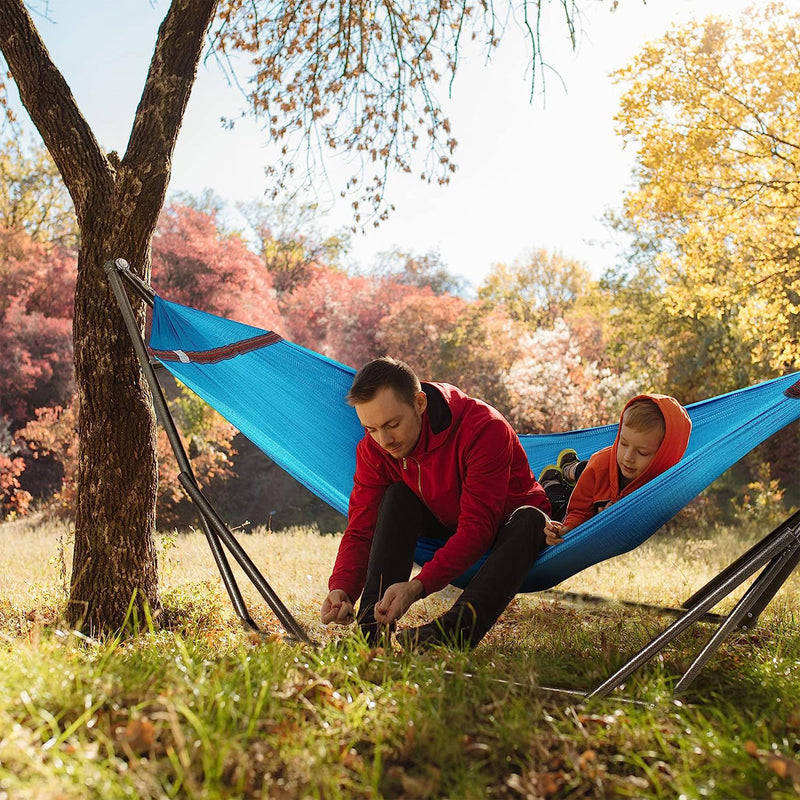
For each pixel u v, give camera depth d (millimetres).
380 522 3275
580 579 7121
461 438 3232
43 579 6422
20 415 22531
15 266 24578
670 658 3279
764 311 11789
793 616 4566
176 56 4879
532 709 2416
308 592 6223
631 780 1985
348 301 29812
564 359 19500
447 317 23547
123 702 2238
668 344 18984
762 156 11508
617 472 4000
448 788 1946
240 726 2113
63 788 1732
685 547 10719
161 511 16922
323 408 4242
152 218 4766
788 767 1971
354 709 2240
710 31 11336
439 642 2887
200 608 5340
